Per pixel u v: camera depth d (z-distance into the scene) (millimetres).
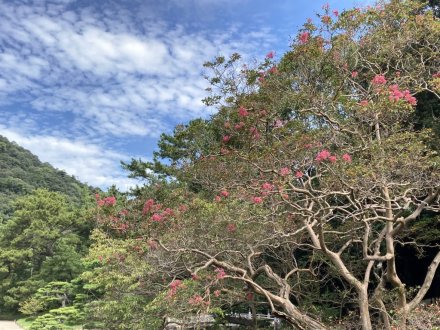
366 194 8188
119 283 11227
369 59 9500
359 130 8883
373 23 9188
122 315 11789
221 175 9820
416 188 8289
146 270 10555
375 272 11289
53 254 33469
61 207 36562
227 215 9891
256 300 12875
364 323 8633
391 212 8930
